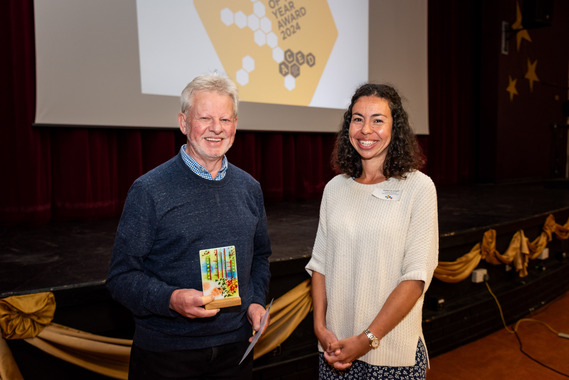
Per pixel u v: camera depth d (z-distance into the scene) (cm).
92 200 338
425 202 116
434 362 235
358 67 454
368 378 120
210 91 103
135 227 101
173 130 363
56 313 154
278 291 198
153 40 329
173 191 104
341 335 125
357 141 123
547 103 696
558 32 705
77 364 155
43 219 317
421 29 523
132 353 113
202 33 351
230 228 108
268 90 392
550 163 713
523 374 221
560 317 298
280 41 397
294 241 231
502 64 614
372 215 120
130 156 353
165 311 98
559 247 358
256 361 193
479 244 264
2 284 156
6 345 144
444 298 256
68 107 301
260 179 443
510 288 288
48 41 291
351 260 123
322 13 424
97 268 179
